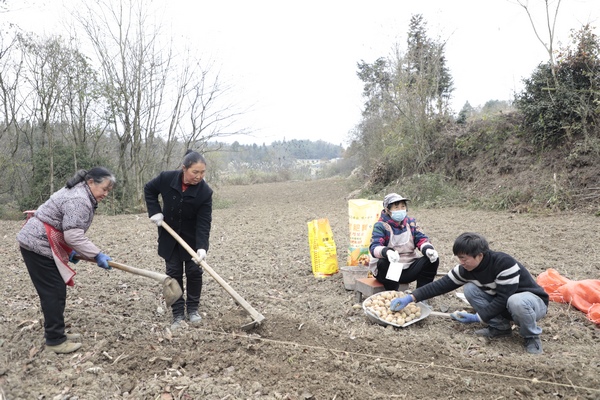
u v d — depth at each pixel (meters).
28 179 18.14
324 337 4.35
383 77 19.58
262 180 40.44
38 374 3.66
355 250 6.39
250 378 3.65
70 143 18.47
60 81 16.70
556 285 5.39
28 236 3.84
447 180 16.22
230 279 6.52
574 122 12.66
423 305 4.94
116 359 3.91
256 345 4.14
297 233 10.54
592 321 4.72
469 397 3.40
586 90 12.28
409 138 17.77
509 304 4.05
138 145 17.52
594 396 3.35
